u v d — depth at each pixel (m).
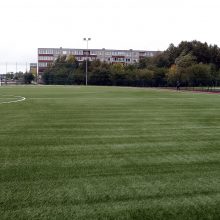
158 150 7.04
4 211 3.89
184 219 3.73
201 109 15.94
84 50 125.88
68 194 4.42
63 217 3.74
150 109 15.73
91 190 4.58
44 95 28.02
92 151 6.89
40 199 4.24
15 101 20.91
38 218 3.71
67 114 13.48
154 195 4.42
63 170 5.50
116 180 5.02
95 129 9.70
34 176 5.17
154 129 9.77
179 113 14.05
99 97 25.50
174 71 62.94
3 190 4.54
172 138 8.38
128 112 14.34
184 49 76.00
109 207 4.03
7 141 7.86
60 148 7.16
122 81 71.38
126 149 7.11
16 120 11.56
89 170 5.52
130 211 3.92
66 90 39.88
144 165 5.86
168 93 33.69
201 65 57.28
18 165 5.79
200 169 5.64
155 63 80.88
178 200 4.26
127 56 130.00
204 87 53.72
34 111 14.63
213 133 9.15
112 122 11.19
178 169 5.63
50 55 124.69
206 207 4.05
